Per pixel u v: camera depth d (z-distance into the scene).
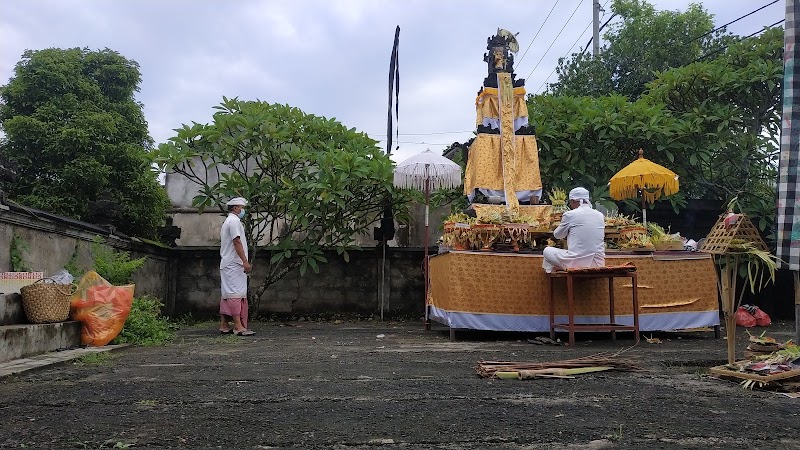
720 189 9.33
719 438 2.23
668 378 3.57
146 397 3.00
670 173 7.16
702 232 9.52
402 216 9.57
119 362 4.34
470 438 2.23
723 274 3.78
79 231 6.57
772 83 8.47
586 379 3.53
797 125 3.80
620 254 6.29
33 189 9.97
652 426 2.39
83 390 3.20
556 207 7.26
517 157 7.68
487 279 6.09
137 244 8.07
